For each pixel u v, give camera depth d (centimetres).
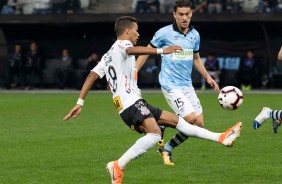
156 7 6191
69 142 2775
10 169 2166
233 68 6244
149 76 6375
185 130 1795
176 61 2189
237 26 6197
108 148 2605
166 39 2208
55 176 2038
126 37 1788
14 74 6406
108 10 6397
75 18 6234
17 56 6344
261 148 2550
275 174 2028
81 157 2392
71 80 6362
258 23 6072
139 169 2128
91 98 5200
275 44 6181
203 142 2695
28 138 2917
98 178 1995
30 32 6544
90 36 6538
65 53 6328
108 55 1773
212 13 6019
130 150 1723
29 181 1967
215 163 2228
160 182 1925
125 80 1758
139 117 1730
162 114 1814
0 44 6650
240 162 2244
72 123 3512
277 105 4459
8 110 4269
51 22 6256
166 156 2197
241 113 3947
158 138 1730
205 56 6350
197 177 1991
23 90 6250
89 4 6444
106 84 6244
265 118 2370
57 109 4328
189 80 2219
